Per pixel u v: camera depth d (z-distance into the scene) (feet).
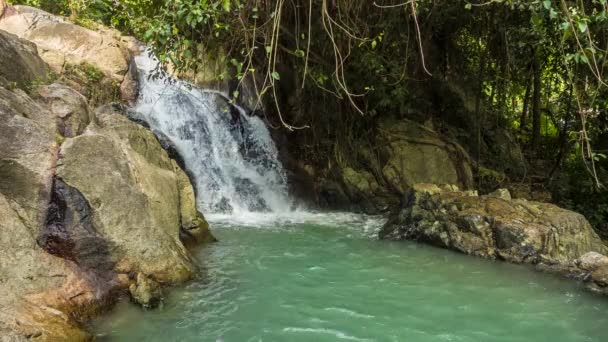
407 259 23.61
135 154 21.42
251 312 17.15
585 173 35.99
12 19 34.24
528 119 55.88
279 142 39.83
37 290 14.39
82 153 17.62
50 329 13.17
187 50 22.99
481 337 15.88
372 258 23.68
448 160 38.63
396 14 32.99
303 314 17.16
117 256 17.46
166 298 17.65
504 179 40.40
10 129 16.80
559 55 33.81
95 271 17.03
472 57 42.47
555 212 25.23
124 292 17.19
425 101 42.86
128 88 34.27
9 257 14.26
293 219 32.14
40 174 16.87
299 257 23.49
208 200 32.07
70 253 16.69
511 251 23.50
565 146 39.58
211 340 15.06
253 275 20.75
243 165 36.35
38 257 15.06
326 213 34.76
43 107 19.22
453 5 34.76
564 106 40.55
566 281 20.99
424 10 34.12
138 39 41.14
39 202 16.67
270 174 37.19
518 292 19.74
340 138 39.14
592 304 18.70
